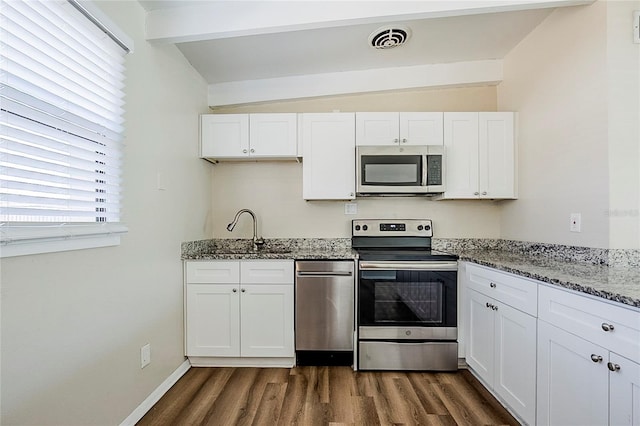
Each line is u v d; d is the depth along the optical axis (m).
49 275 1.13
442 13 1.77
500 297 1.77
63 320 1.20
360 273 2.24
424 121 2.53
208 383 2.07
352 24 1.85
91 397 1.34
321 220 2.87
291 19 1.81
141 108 1.74
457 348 2.22
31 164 1.06
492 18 2.07
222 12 1.82
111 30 1.44
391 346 2.22
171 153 2.10
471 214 2.82
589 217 1.78
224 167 2.88
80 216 1.28
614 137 1.66
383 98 2.85
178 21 1.81
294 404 1.82
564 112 1.97
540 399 1.44
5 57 0.96
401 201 2.85
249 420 1.67
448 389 1.98
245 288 2.27
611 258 1.65
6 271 0.98
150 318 1.82
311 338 2.26
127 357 1.59
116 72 1.50
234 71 2.58
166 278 2.02
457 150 2.52
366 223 2.79
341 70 2.69
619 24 1.66
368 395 1.91
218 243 2.88
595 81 1.74
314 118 2.56
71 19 1.23
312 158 2.56
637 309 1.00
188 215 2.37
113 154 1.48
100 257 1.40
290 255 2.29
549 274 1.45
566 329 1.29
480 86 2.79
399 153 2.46
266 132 2.58
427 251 2.56
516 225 2.52
